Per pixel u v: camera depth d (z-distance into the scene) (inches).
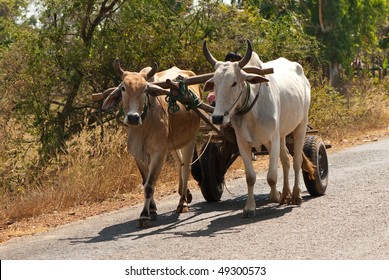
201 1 725.3
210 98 490.0
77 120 684.7
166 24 697.6
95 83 699.4
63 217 493.7
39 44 669.9
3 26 721.0
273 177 443.8
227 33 756.6
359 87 1127.0
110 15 686.5
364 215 418.3
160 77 469.1
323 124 892.6
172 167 634.8
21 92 675.4
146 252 366.9
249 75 407.5
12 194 569.6
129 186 578.2
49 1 666.8
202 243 378.3
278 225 408.8
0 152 610.9
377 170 592.7
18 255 385.7
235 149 498.0
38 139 678.5
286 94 463.5
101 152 594.6
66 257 369.7
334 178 571.2
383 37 2153.1
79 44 665.6
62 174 569.6
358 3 1676.9
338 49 1592.0
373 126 993.5
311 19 1610.5
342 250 345.4
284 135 469.7
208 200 512.7
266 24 819.4
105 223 460.8
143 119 418.3
